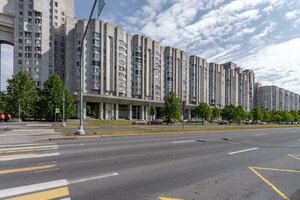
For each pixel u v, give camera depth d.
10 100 53.12
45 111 55.00
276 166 8.95
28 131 21.41
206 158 10.16
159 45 101.75
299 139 21.50
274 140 19.81
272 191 5.95
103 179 6.40
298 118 118.50
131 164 8.38
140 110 91.75
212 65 127.12
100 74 81.75
